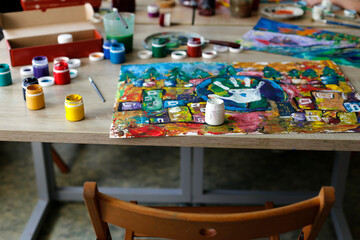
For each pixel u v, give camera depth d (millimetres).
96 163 2434
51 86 1403
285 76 1472
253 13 2221
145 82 1429
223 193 2033
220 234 889
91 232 1983
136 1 2426
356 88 1396
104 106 1280
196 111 1251
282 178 2322
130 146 2598
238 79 1448
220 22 2062
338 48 1734
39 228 1962
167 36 1871
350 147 1122
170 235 905
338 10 2250
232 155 2510
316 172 2373
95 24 2008
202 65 1564
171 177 2332
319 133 1141
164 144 1155
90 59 1610
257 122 1194
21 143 2621
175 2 2434
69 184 2264
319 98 1323
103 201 896
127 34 1675
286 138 1124
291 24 2045
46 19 1797
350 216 2070
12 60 1524
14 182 2285
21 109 1255
